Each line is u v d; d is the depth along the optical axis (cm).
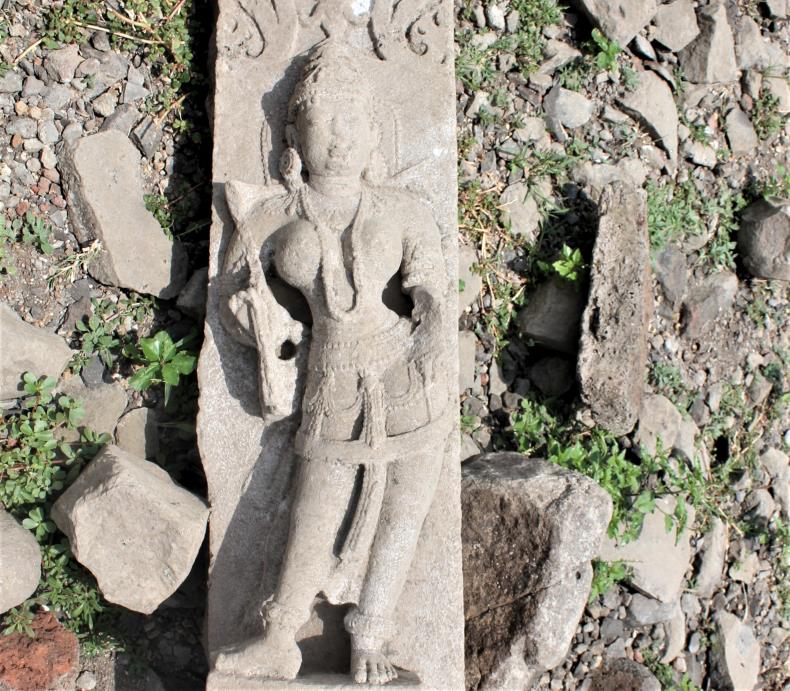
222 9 319
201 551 331
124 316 341
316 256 292
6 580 296
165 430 339
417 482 287
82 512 291
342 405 287
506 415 373
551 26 393
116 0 346
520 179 383
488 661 330
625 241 361
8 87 335
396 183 310
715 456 399
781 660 398
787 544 397
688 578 383
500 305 376
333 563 288
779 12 431
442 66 321
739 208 411
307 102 295
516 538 331
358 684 276
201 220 348
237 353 308
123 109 344
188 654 331
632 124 400
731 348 403
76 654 318
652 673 369
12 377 316
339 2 319
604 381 354
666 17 405
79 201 333
